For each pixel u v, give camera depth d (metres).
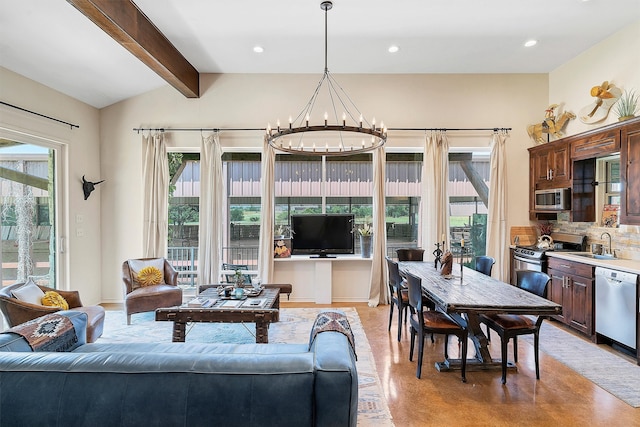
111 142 5.23
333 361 1.53
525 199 5.25
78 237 4.76
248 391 1.44
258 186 5.62
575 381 2.82
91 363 1.49
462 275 3.43
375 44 4.29
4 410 1.43
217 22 3.74
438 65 4.95
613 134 3.77
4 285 3.77
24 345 1.87
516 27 3.90
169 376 1.46
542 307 2.54
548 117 4.93
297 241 5.39
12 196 3.88
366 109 5.24
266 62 4.84
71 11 3.16
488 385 2.76
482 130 5.25
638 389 2.70
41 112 4.17
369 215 5.62
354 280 5.36
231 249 5.62
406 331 4.00
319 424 1.45
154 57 3.81
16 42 3.43
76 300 3.46
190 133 5.23
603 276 3.52
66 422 1.43
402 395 2.61
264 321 3.06
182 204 5.71
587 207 4.38
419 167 5.63
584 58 4.54
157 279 4.44
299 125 5.23
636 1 3.40
